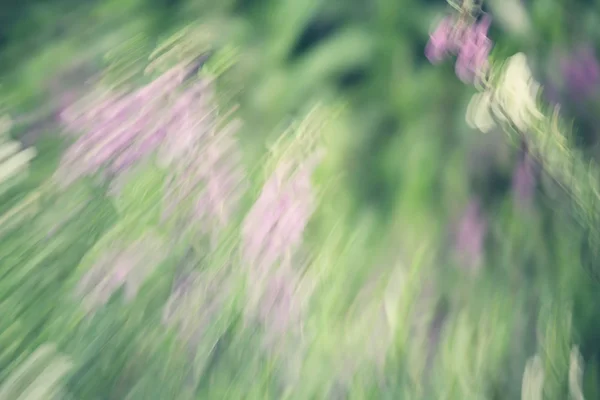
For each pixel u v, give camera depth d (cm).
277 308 143
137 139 147
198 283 144
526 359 142
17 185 147
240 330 143
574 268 144
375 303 143
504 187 146
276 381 142
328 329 142
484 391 141
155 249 144
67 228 146
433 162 146
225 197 145
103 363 142
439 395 141
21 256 145
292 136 146
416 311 143
